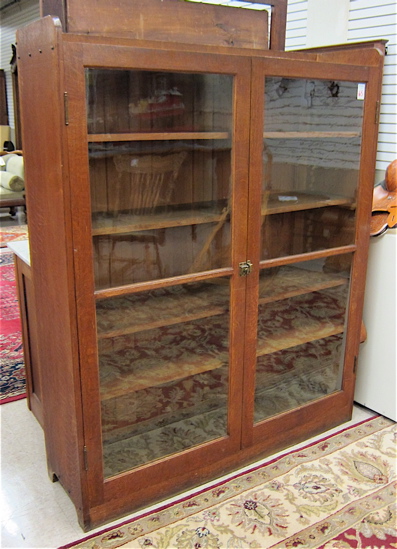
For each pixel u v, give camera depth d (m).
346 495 1.92
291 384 2.21
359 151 2.09
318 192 2.04
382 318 2.36
